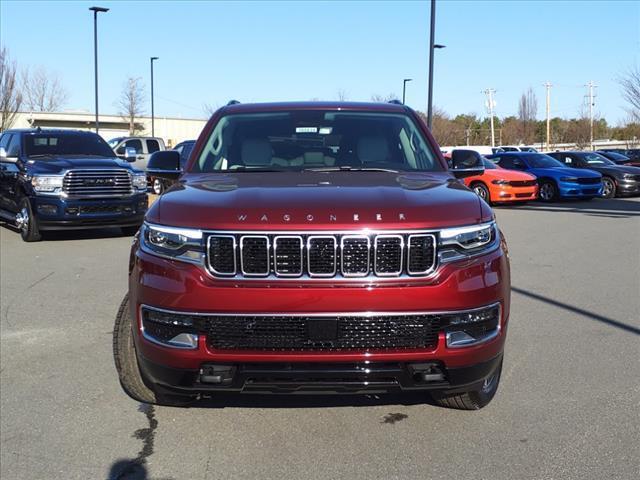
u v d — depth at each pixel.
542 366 4.82
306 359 3.13
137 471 3.34
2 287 7.49
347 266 3.15
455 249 3.26
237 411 4.05
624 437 3.65
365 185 3.71
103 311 6.40
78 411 4.07
